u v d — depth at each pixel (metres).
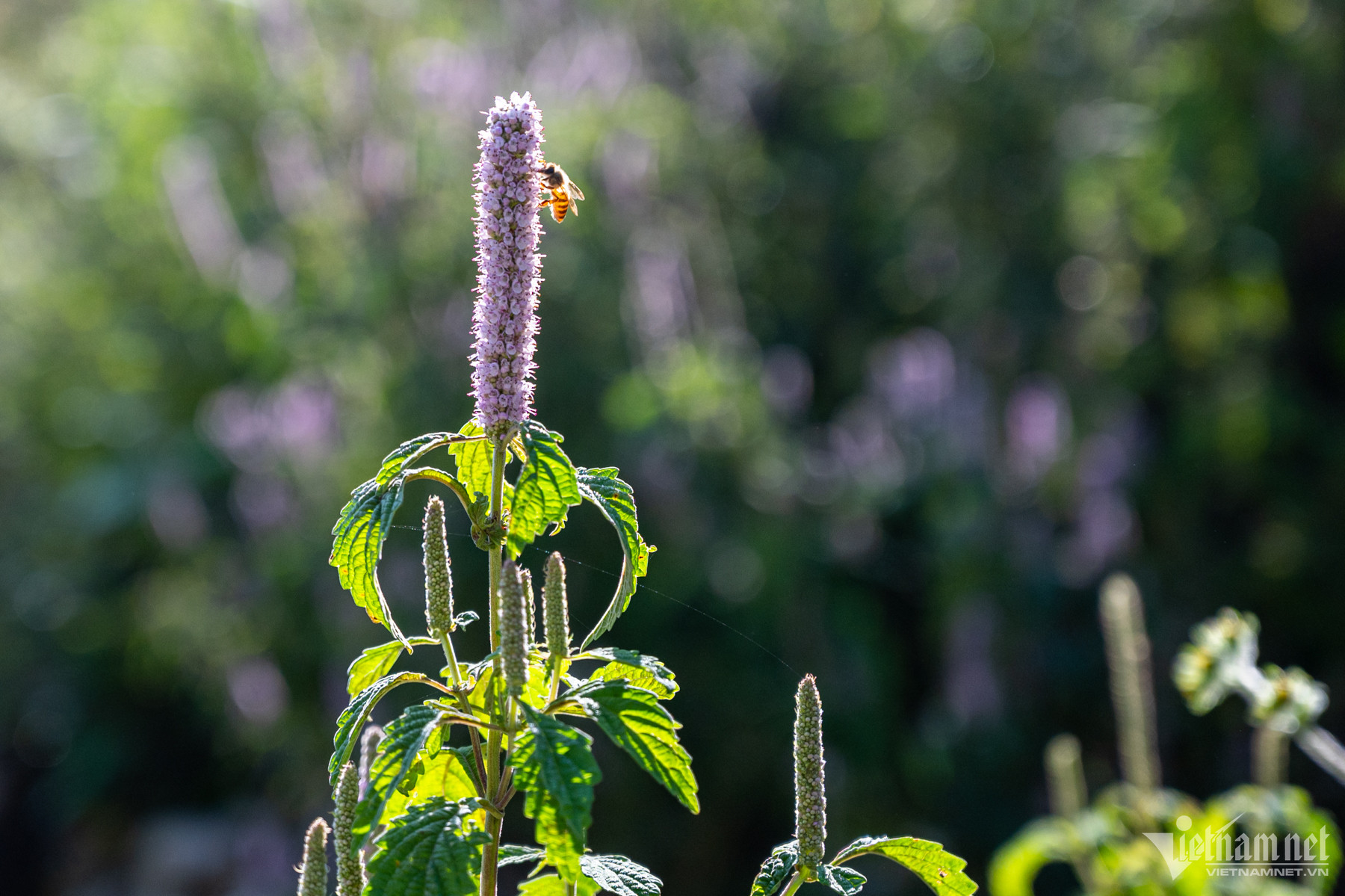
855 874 1.54
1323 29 10.11
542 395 9.25
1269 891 3.00
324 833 1.49
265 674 9.35
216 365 10.99
